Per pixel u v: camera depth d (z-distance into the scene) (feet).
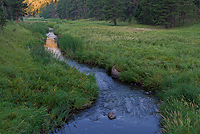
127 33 95.35
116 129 16.08
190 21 169.89
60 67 30.63
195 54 41.01
